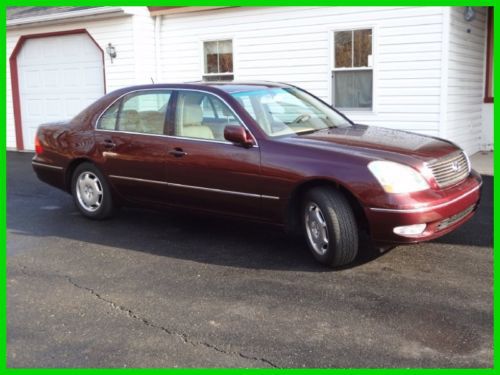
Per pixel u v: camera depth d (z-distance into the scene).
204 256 5.39
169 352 3.60
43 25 13.65
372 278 4.64
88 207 6.79
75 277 4.96
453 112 9.86
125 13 11.98
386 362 3.38
